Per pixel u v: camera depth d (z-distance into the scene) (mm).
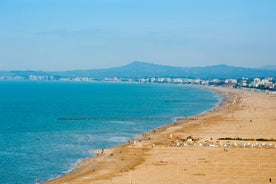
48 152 124062
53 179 91875
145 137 150125
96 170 97750
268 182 84375
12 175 96500
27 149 129625
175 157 109438
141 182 83562
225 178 87125
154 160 106125
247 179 86562
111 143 140125
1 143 141500
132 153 117375
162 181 84188
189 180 85125
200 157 108938
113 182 84000
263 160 105438
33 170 101250
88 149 128125
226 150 118875
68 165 105875
